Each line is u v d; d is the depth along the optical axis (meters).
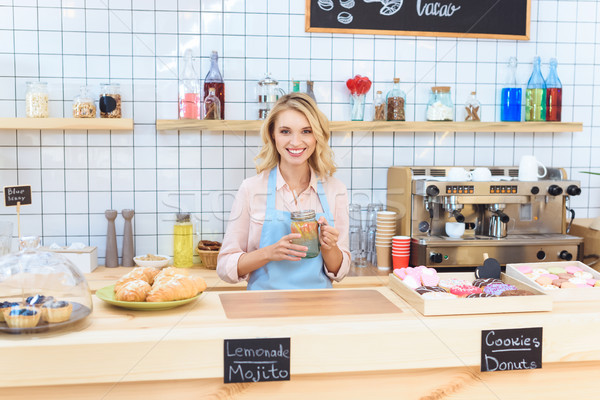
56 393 1.11
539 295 1.33
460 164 3.03
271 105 2.76
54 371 1.08
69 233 2.79
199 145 2.84
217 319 1.24
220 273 1.79
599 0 3.06
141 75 2.78
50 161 2.75
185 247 2.67
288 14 2.86
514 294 1.35
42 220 2.77
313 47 2.89
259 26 2.85
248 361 1.14
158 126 2.65
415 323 1.21
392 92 2.83
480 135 3.03
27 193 1.95
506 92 2.93
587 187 3.14
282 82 2.89
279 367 1.15
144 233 2.84
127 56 2.77
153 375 1.12
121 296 1.30
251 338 1.14
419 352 1.20
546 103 2.95
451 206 2.62
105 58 2.76
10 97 2.71
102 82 2.76
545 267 1.71
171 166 2.83
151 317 1.25
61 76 2.73
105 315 1.27
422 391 1.23
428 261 2.57
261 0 2.84
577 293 1.46
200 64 2.82
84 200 2.79
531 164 2.75
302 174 1.84
